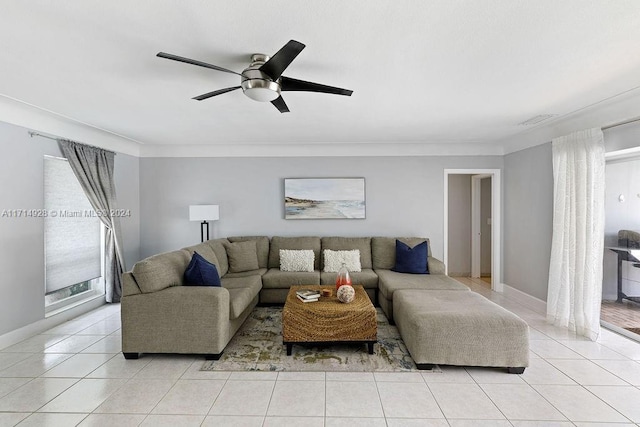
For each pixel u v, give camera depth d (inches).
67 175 157.9
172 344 114.3
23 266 134.2
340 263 185.5
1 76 97.3
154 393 94.8
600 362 113.0
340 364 112.2
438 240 209.5
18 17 66.4
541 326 147.3
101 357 117.9
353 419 83.1
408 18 67.4
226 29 71.5
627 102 120.3
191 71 94.0
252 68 82.6
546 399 91.7
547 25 70.2
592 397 92.5
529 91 111.5
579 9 64.4
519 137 186.9
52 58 85.4
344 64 89.7
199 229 211.9
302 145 207.8
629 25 70.2
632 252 132.2
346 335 119.0
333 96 116.5
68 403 89.8
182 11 64.6
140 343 114.6
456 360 105.7
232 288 147.1
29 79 99.7
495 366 106.1
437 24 69.7
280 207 210.5
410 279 163.9
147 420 82.6
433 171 207.9
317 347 126.5
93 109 131.3
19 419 83.0
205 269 127.3
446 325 105.9
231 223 211.5
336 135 182.9
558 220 149.3
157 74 96.2
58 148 150.9
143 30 71.8
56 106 127.3
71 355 119.6
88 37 74.7
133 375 105.0
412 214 209.2
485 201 252.5
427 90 110.3
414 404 89.4
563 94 114.2
